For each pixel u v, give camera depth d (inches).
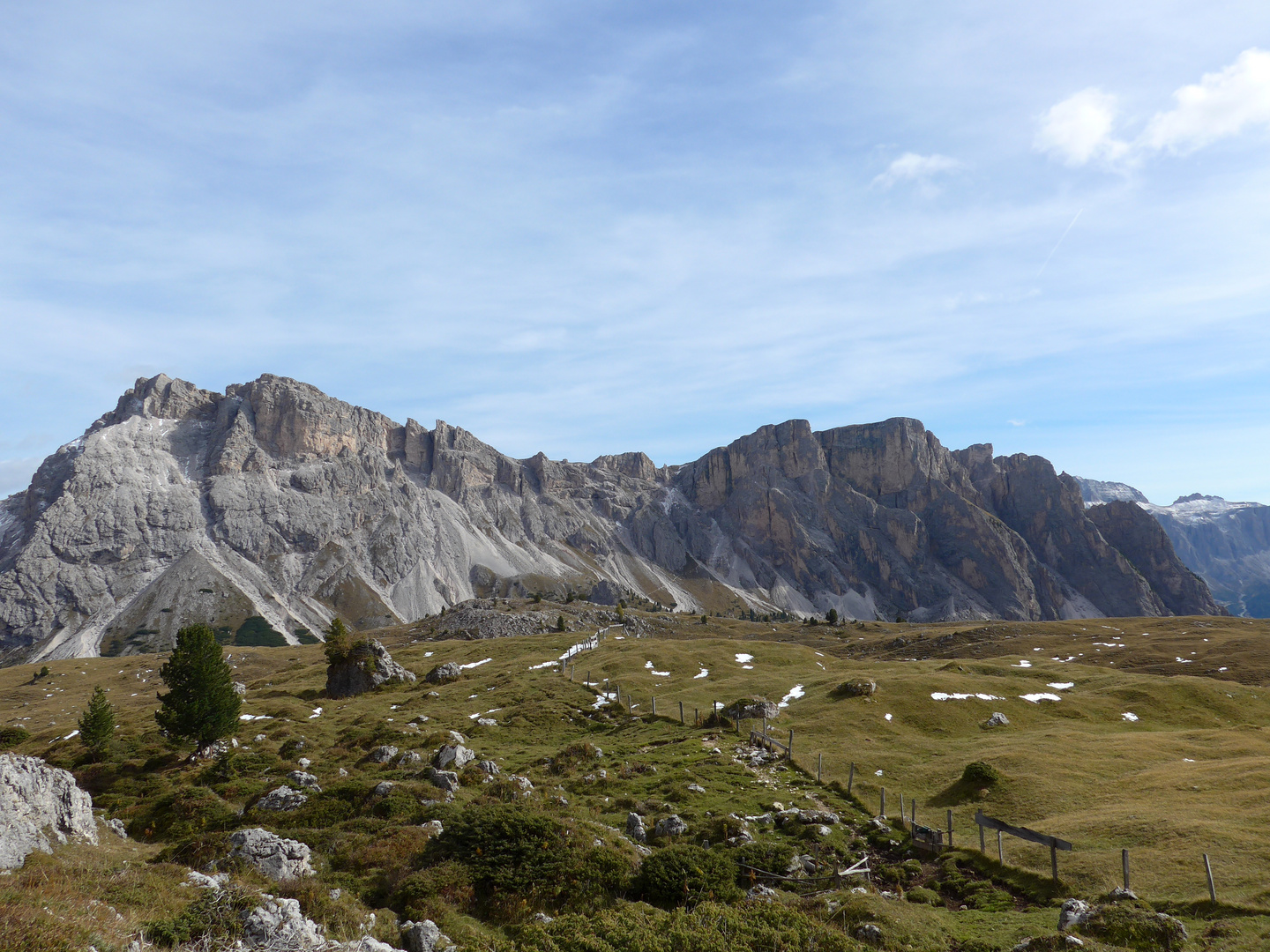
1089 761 2148.1
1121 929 1058.7
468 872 1267.2
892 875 1477.6
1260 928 1040.8
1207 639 5226.4
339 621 4505.4
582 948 960.3
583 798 1918.1
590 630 6756.9
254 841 1327.5
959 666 3823.8
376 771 2202.3
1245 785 1744.6
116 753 2851.9
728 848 1539.1
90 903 915.4
